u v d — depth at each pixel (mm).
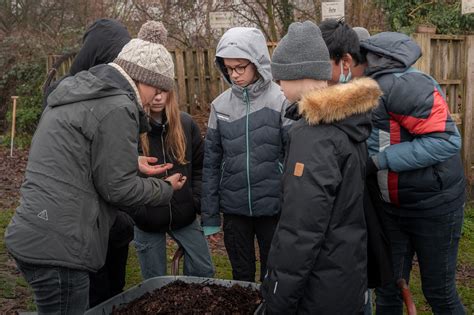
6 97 12508
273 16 11555
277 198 3246
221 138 3326
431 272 2959
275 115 3191
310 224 2201
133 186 2377
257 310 2527
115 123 2307
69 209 2285
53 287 2322
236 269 3449
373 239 2529
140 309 2676
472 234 5602
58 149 2301
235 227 3381
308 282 2303
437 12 7414
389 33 2885
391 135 2811
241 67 3143
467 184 6410
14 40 12727
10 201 7379
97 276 3242
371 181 2883
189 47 12398
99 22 3082
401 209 2902
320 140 2256
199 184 3459
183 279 2963
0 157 10258
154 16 12852
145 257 3363
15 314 3871
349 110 2266
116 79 2398
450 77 6367
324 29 2721
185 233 3379
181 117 3367
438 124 2680
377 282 2586
